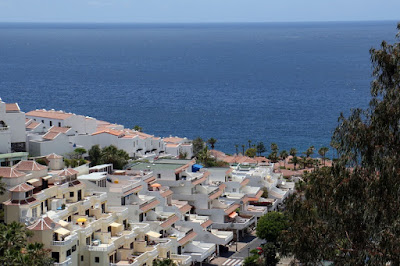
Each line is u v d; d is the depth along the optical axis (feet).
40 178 478.59
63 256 417.08
